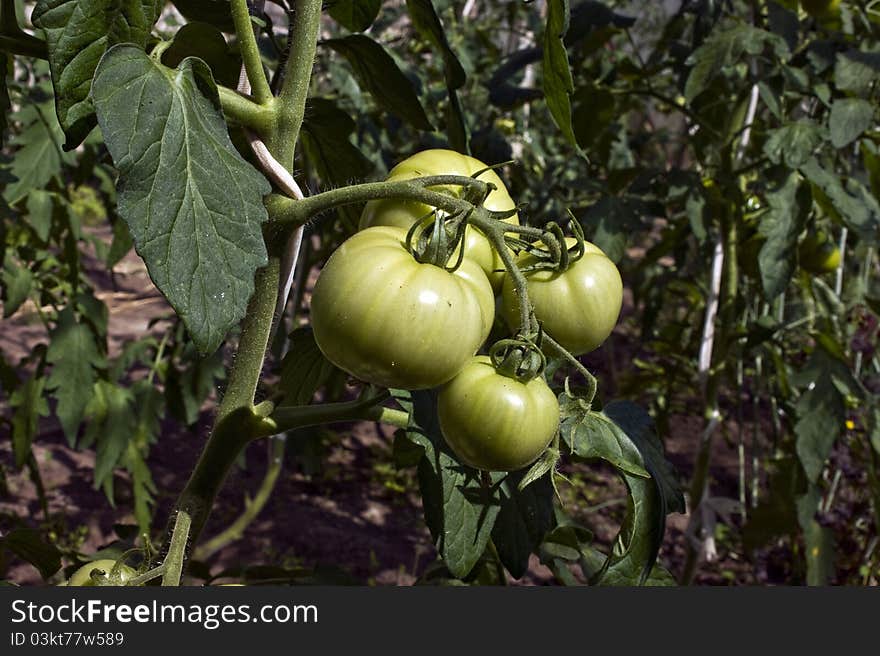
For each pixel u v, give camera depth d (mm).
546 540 697
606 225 1040
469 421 445
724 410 2100
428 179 439
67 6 386
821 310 1231
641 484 533
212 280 368
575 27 1035
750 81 1047
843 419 1069
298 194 452
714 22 1037
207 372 1299
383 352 422
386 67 564
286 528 1618
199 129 382
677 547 1641
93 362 1163
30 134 1044
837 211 975
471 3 1707
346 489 1828
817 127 973
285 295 474
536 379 457
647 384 1604
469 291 440
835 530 1417
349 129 583
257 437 488
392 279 423
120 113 364
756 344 1143
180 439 1978
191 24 503
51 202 1078
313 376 592
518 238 498
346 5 579
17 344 2434
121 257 1134
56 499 1640
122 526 718
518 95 1037
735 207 1153
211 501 485
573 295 480
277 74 512
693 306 1680
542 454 465
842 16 1030
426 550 1599
